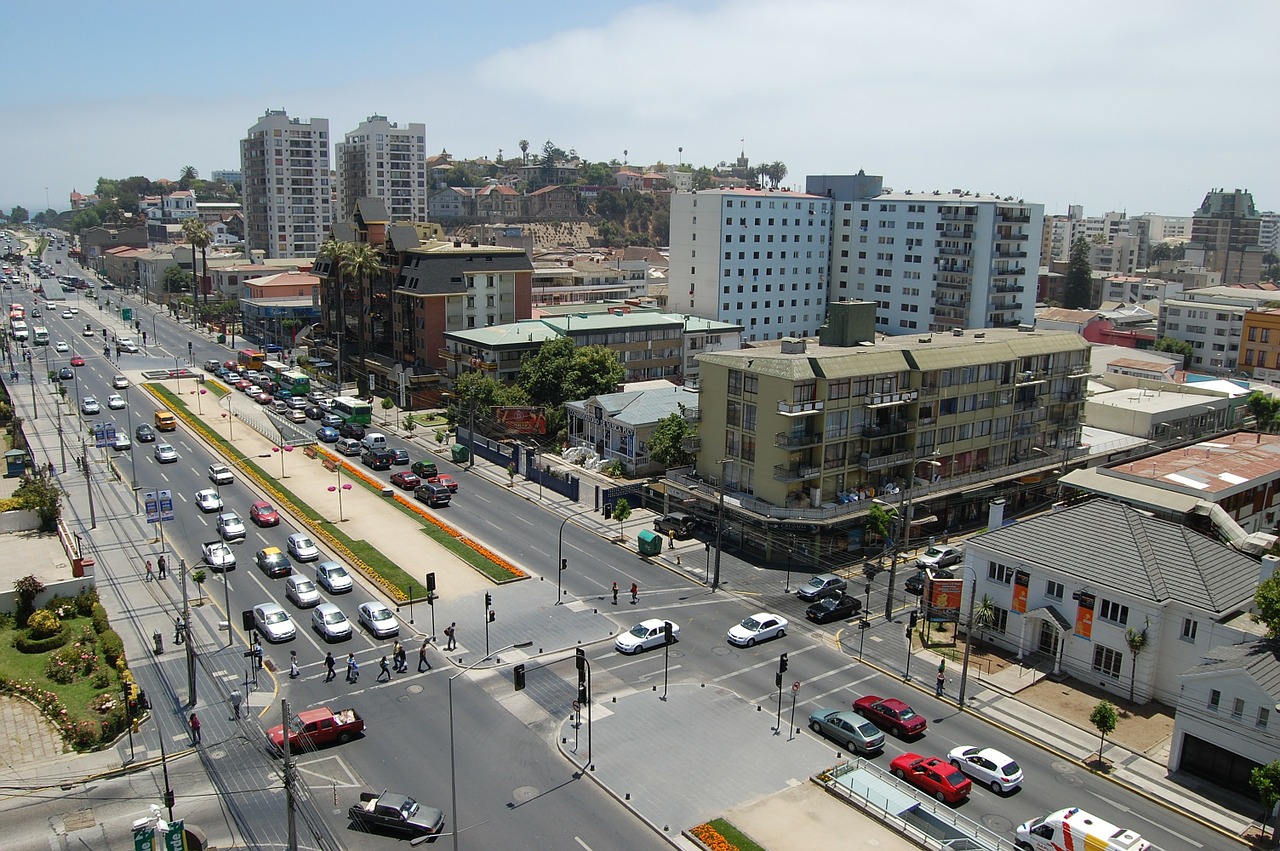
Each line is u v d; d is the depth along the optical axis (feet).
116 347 604.49
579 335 443.73
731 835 147.64
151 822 135.54
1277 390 461.78
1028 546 218.59
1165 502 255.70
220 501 312.50
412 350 503.20
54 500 282.15
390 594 240.94
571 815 153.99
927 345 310.45
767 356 283.38
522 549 281.95
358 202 555.69
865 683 203.72
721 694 197.06
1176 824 155.74
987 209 540.52
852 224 611.06
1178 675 190.49
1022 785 165.58
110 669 197.98
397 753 171.12
